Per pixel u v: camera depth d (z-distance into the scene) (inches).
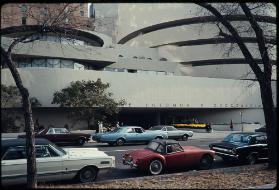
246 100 2380.7
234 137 656.4
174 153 530.3
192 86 2171.5
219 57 2506.2
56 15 443.2
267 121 493.0
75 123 1665.8
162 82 2053.4
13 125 1469.0
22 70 1621.6
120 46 2384.4
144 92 1977.1
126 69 2119.8
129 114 2335.1
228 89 2316.7
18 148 412.2
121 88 1897.1
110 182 388.8
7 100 1403.8
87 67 1908.2
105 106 1542.8
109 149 879.1
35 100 1584.6
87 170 452.8
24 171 406.6
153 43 2785.4
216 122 2393.0
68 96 1530.5
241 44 498.6
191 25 2642.7
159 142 542.6
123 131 994.7
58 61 1742.1
